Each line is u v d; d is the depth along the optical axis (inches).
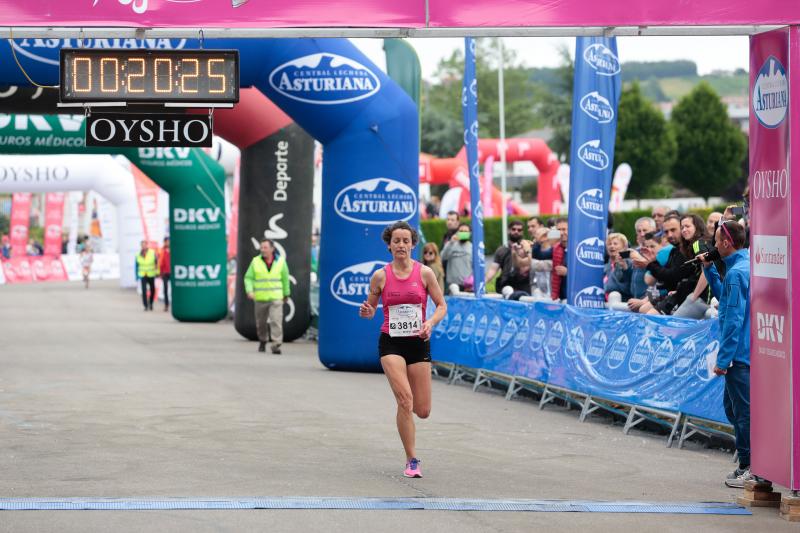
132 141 452.1
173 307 1348.4
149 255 1561.3
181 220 1330.0
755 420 390.9
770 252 380.8
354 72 795.4
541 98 4837.6
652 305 605.3
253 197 1073.5
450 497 388.2
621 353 564.1
